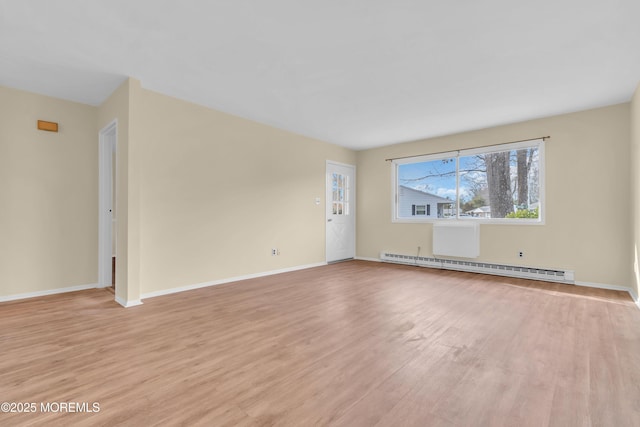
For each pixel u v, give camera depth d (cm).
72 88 341
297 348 217
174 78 321
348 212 652
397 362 196
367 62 287
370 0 202
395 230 609
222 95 367
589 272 406
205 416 143
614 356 204
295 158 532
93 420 140
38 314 288
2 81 321
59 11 211
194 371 185
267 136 484
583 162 412
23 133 342
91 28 233
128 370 185
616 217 389
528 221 456
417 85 335
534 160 460
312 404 153
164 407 150
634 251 354
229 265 430
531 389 166
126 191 316
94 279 391
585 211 410
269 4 207
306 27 234
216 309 306
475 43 253
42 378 176
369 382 173
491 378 177
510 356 204
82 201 382
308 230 556
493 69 298
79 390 164
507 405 152
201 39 249
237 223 441
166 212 365
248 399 157
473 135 509
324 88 345
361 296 356
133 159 316
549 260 437
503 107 401
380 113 427
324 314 291
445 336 238
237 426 136
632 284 363
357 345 222
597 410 147
